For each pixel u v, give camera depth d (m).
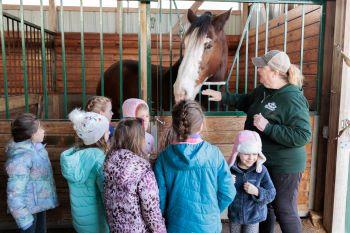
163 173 1.51
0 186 2.52
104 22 6.22
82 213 1.63
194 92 2.66
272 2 2.61
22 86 5.08
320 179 2.80
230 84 5.50
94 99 2.00
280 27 3.82
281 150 1.92
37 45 5.02
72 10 6.11
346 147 2.42
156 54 5.52
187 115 1.45
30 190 1.86
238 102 2.40
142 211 1.42
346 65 2.42
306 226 2.76
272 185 1.84
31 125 1.84
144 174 1.41
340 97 2.46
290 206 1.97
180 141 1.48
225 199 1.54
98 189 1.64
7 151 1.88
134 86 3.52
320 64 2.72
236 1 2.61
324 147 2.75
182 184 1.46
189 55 2.58
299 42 3.28
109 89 3.81
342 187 2.57
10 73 5.03
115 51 5.60
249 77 4.95
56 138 2.51
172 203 1.50
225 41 2.99
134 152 1.46
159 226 1.41
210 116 2.67
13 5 5.99
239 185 1.83
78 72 5.57
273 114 1.92
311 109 2.96
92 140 1.62
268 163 1.97
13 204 1.75
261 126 1.86
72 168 1.55
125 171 1.40
